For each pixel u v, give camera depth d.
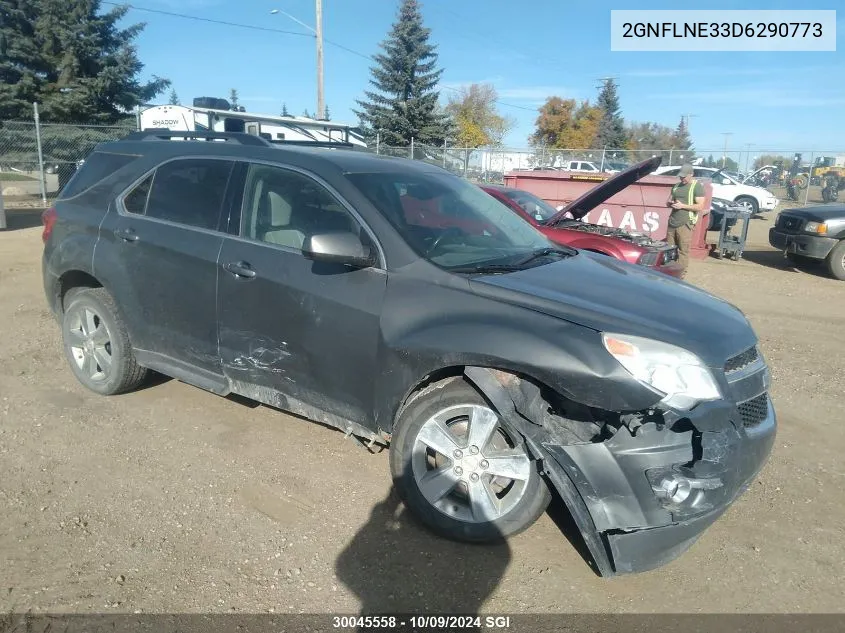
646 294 3.31
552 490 3.49
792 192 26.69
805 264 12.44
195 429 4.26
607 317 2.93
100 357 4.61
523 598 2.88
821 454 4.31
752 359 3.16
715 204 14.80
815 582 3.05
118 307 4.38
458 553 3.15
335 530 3.28
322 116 29.41
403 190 3.79
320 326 3.45
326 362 3.46
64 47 26.52
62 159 21.59
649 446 2.74
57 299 4.85
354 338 3.34
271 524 3.30
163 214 4.18
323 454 4.00
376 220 3.43
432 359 3.07
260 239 3.75
